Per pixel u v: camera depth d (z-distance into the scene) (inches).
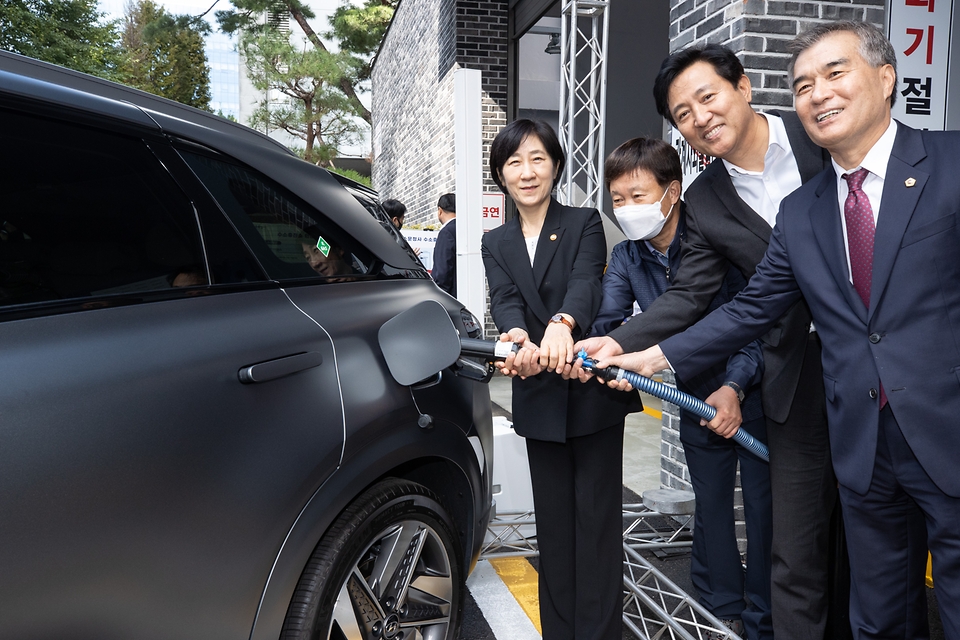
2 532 38.5
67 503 41.1
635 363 70.2
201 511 48.1
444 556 72.2
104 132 53.1
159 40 920.9
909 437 55.6
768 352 73.1
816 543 71.7
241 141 66.5
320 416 57.6
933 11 127.2
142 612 45.0
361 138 982.4
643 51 331.6
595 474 74.4
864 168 56.4
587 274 74.1
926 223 53.5
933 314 54.2
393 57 593.0
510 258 76.0
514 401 75.6
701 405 68.7
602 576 74.9
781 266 65.9
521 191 73.4
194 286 54.4
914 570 64.4
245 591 51.4
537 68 383.2
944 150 54.2
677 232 81.2
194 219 56.8
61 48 866.1
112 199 51.5
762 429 85.3
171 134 58.5
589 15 248.5
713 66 69.1
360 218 76.7
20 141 47.7
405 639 68.7
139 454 44.8
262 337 55.4
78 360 44.0
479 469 80.6
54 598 40.6
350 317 65.5
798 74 55.9
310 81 931.3
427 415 69.2
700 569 96.1
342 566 59.0
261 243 62.1
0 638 38.5
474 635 91.3
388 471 70.1
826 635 75.7
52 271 46.1
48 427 41.1
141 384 46.1
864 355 58.2
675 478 139.6
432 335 65.5
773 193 73.5
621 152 77.6
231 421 50.8
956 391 54.3
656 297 84.8
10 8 816.9
